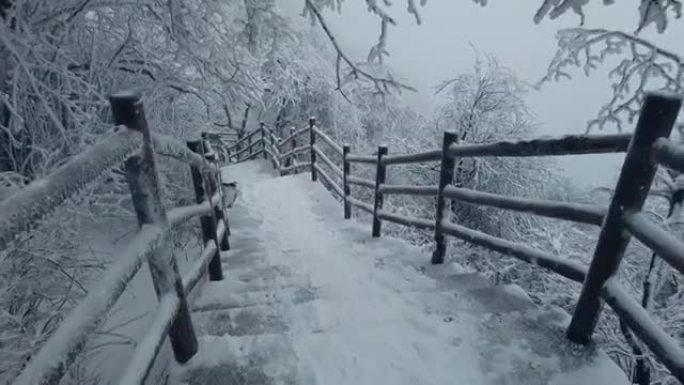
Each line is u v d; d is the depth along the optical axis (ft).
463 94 30.25
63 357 3.39
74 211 10.58
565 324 7.00
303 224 16.30
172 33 12.96
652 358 8.92
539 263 7.28
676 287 14.56
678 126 13.07
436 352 6.56
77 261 8.87
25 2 10.30
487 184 28.73
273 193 21.85
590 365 6.10
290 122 50.03
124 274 4.42
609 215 5.64
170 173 16.30
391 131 44.88
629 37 13.56
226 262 11.51
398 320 7.52
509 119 29.84
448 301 8.00
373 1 7.67
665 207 16.20
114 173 12.26
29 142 12.28
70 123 12.80
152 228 5.35
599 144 5.90
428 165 30.17
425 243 25.35
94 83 13.64
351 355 6.56
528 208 7.27
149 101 14.38
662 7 6.07
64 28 11.93
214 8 12.73
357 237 13.82
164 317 5.37
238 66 14.12
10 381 5.97
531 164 28.60
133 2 12.24
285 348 6.70
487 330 6.99
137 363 4.59
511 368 6.13
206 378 6.05
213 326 7.38
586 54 14.84
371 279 9.62
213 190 11.31
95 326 3.83
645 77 13.92
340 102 46.01
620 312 5.54
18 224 3.03
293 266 10.89
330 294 8.85
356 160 15.37
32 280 7.69
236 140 55.67
